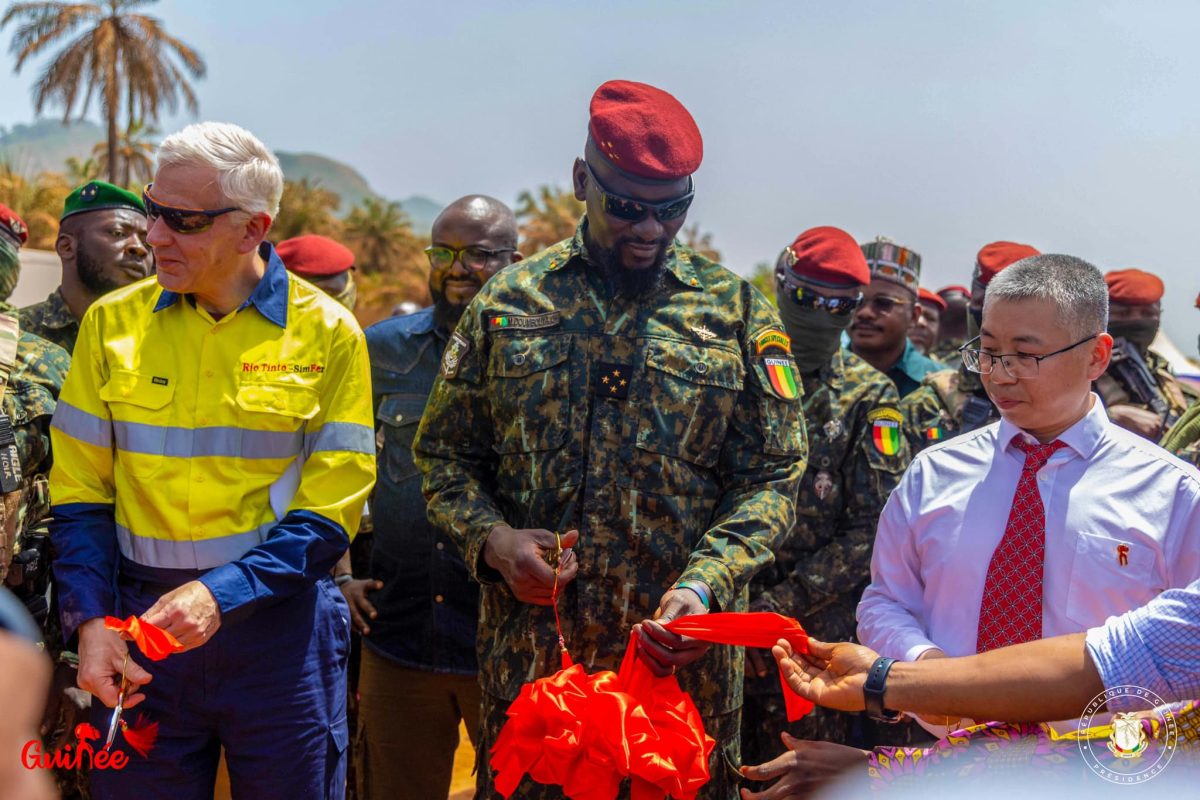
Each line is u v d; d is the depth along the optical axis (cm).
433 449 341
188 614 267
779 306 419
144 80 4688
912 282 514
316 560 293
